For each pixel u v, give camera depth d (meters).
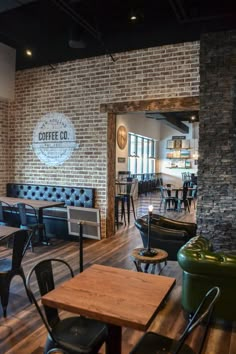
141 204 10.15
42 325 2.58
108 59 5.40
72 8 3.79
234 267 2.36
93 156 5.64
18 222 5.69
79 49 5.21
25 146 6.39
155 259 2.77
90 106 5.62
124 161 10.93
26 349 2.25
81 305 1.52
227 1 3.66
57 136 6.00
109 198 5.62
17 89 6.40
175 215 8.20
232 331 2.54
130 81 5.22
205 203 4.53
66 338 1.70
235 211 4.36
